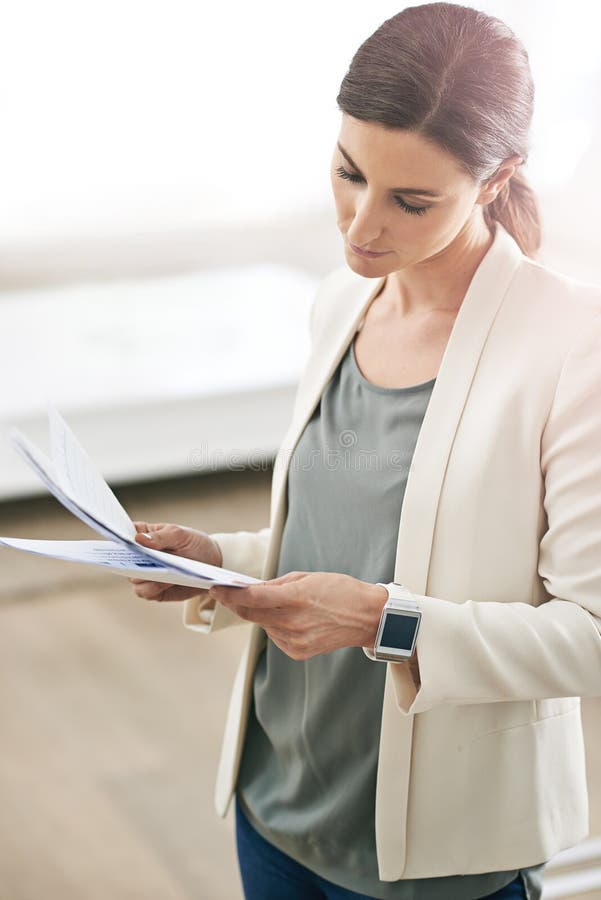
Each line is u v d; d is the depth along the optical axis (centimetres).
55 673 296
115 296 467
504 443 104
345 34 505
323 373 123
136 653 306
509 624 101
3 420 347
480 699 102
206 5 493
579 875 151
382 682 113
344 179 103
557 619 102
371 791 115
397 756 110
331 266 533
